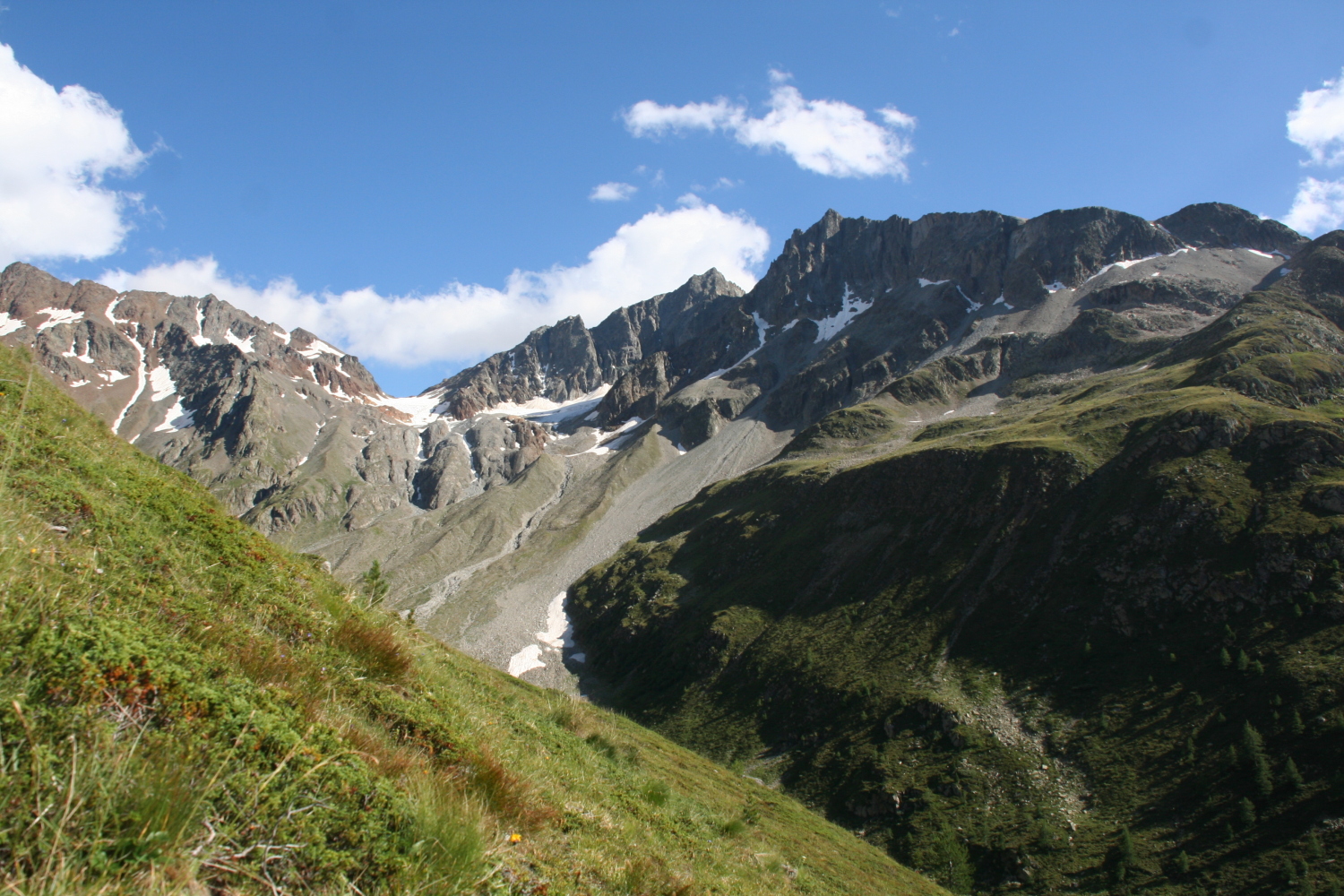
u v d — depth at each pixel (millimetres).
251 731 6277
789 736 110250
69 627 5852
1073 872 69688
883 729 100375
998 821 78875
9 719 4797
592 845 10664
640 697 143375
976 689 100375
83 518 9922
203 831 5125
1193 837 68250
